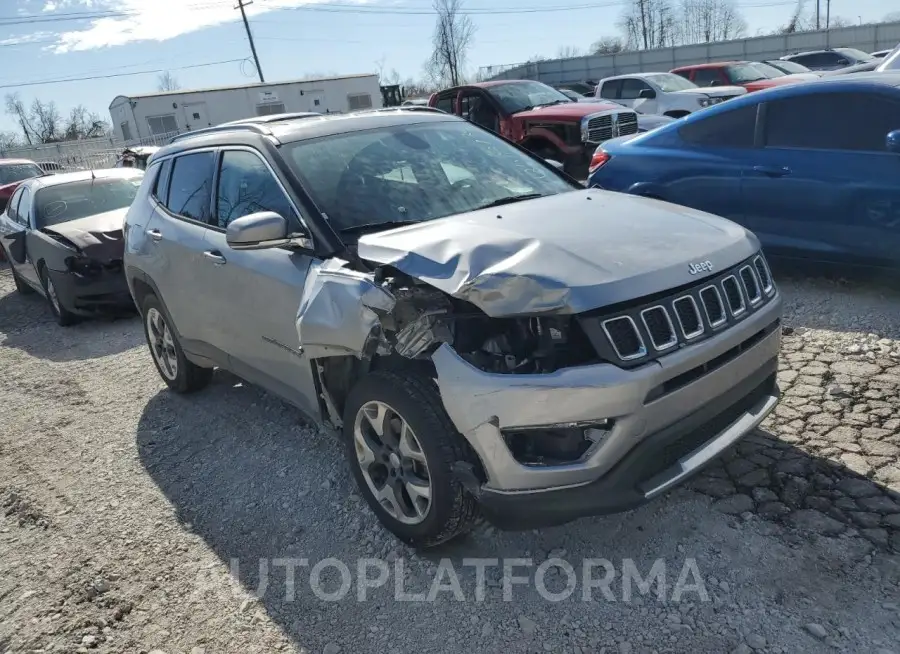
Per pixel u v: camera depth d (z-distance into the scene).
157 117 35.12
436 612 2.91
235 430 4.77
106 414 5.39
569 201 3.70
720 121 6.22
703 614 2.70
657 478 2.81
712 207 6.25
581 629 2.72
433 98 13.76
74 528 3.87
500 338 2.94
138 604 3.18
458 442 2.91
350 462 3.46
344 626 2.90
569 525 3.31
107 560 3.54
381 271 3.09
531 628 2.75
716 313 2.96
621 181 6.83
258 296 3.83
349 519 3.60
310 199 3.63
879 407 3.92
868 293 5.61
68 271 7.62
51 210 8.78
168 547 3.58
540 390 2.65
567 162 11.49
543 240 3.00
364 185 3.79
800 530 3.04
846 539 2.96
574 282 2.71
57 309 8.19
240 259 3.95
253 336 4.01
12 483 4.45
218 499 3.96
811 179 5.54
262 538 3.55
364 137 4.14
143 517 3.88
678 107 15.32
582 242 3.00
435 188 3.90
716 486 3.40
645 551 3.08
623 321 2.71
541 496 2.74
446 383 2.82
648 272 2.81
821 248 5.63
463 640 2.74
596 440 2.71
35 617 3.18
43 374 6.57
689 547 3.05
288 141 3.99
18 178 16.34
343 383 3.55
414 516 3.20
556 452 2.74
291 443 4.47
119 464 4.54
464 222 3.32
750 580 2.83
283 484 4.01
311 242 3.52
